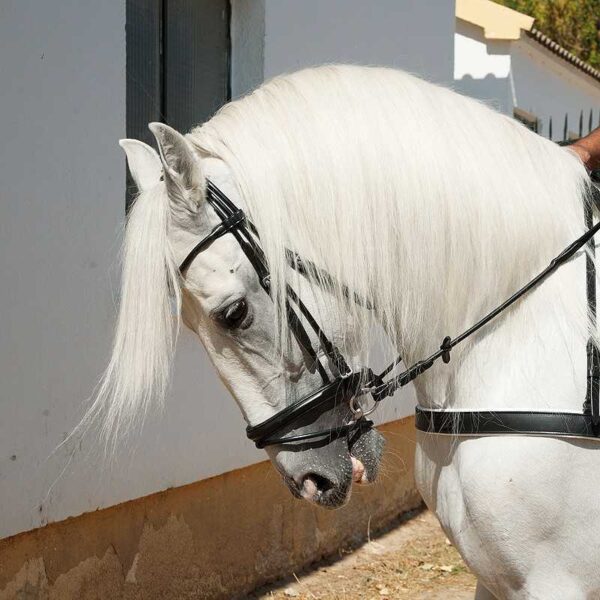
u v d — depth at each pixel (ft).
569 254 9.06
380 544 22.33
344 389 9.26
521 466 8.76
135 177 9.93
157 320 9.03
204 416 17.22
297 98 9.26
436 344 9.36
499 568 9.10
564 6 75.77
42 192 13.97
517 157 9.37
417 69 25.35
